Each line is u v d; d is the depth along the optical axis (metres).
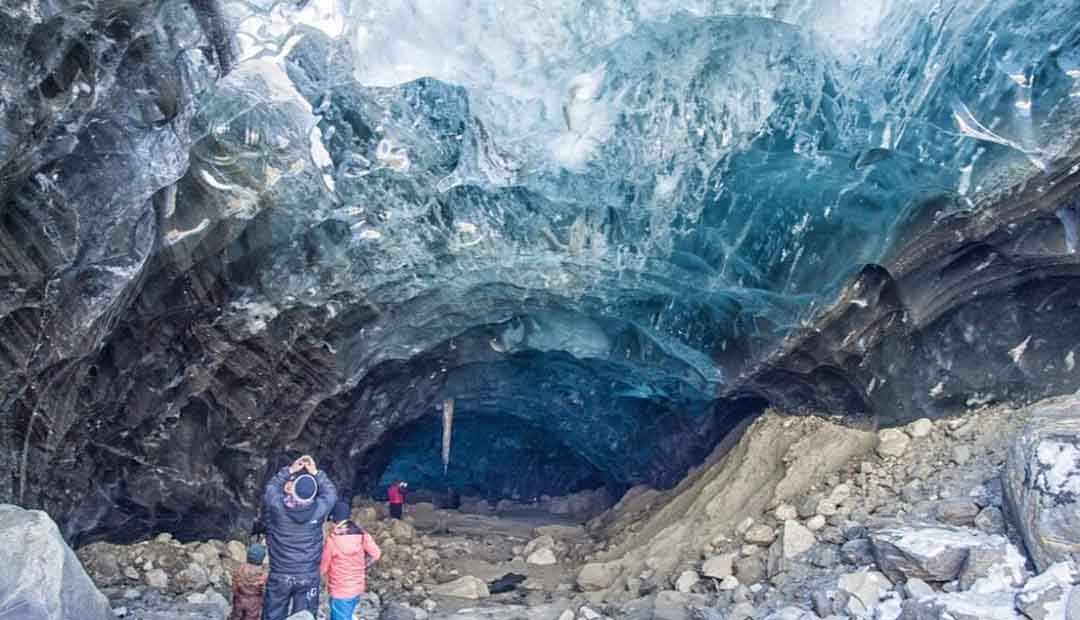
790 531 6.38
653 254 6.84
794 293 6.58
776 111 5.82
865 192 6.06
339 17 5.05
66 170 4.50
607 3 5.24
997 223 5.61
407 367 9.19
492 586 8.35
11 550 4.11
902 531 5.48
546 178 6.25
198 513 7.29
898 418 7.04
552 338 8.81
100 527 6.56
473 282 7.39
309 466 5.01
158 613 5.82
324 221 6.43
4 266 4.38
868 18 5.12
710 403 9.67
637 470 11.73
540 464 15.02
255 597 5.12
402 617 6.68
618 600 7.13
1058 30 4.90
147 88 4.54
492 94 5.66
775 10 5.14
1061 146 5.08
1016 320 6.24
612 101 5.76
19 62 3.80
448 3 5.20
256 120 5.48
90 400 5.64
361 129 5.98
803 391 7.84
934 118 5.37
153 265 5.46
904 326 6.63
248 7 4.69
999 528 5.33
